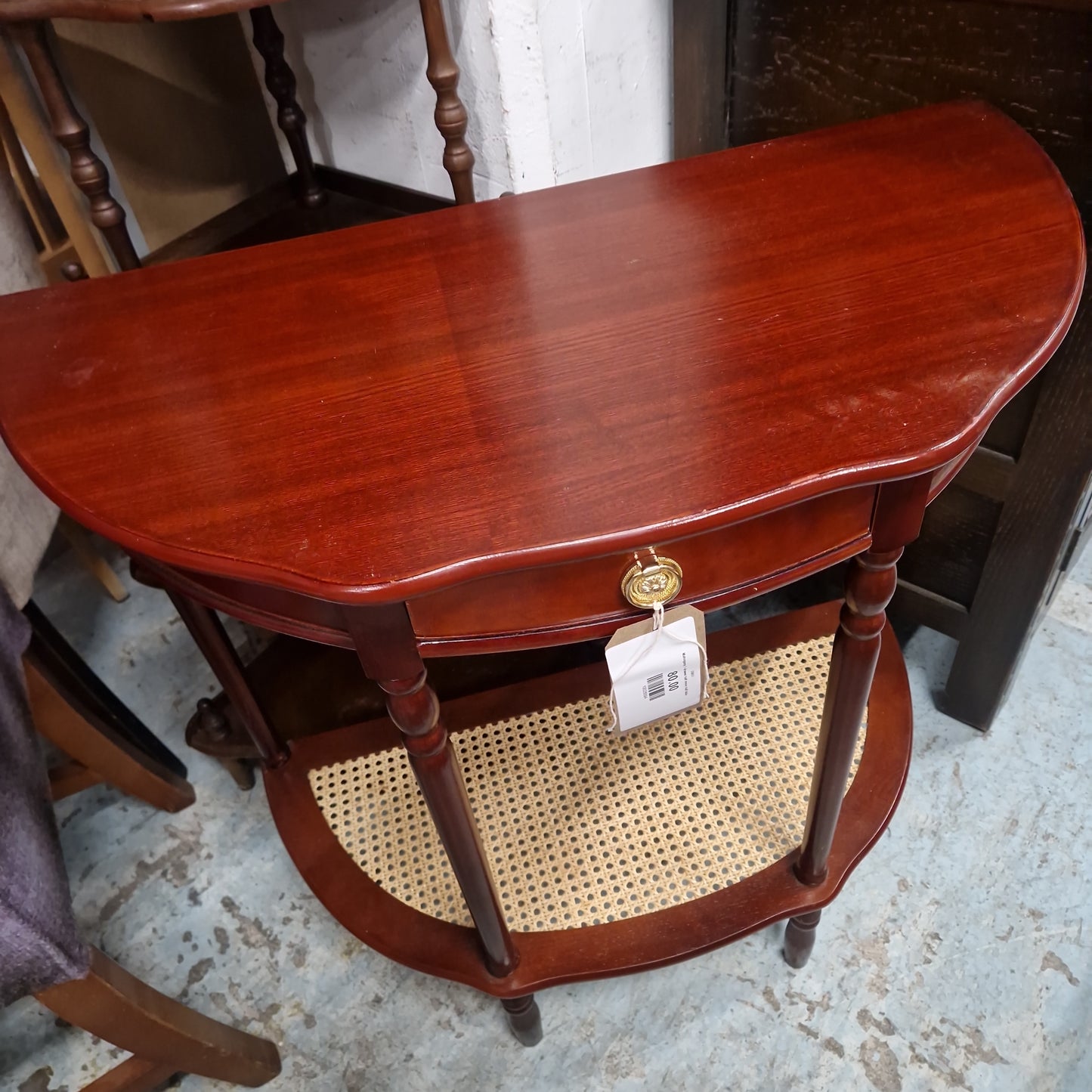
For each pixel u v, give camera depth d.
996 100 0.81
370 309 0.69
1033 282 0.62
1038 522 0.92
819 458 0.52
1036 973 0.95
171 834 1.16
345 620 0.55
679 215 0.74
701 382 0.58
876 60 0.87
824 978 0.97
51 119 0.93
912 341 0.59
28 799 0.72
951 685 1.13
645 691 0.63
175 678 1.33
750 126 1.01
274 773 1.02
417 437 0.57
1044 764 1.11
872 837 0.90
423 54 1.09
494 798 0.97
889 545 0.60
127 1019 0.79
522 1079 0.94
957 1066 0.90
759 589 0.60
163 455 0.58
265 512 0.53
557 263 0.71
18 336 0.70
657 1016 0.96
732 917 0.86
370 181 1.29
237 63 1.51
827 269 0.66
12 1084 0.98
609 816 0.95
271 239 1.27
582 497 0.52
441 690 1.15
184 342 0.68
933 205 0.70
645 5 1.06
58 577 1.47
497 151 1.11
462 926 0.89
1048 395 0.85
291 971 1.04
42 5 0.83
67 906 0.70
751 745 0.99
